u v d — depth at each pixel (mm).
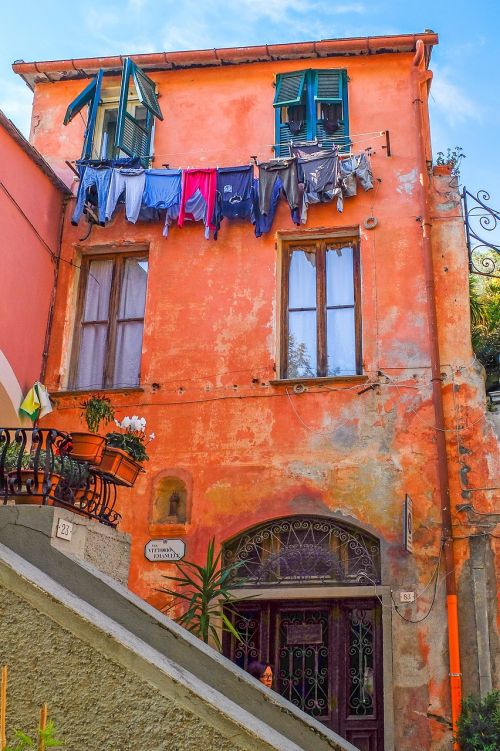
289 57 12641
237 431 10914
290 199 11422
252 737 2830
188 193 11719
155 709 2896
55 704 2941
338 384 10867
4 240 11031
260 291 11547
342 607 10086
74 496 5871
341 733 9586
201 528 10531
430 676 9422
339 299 11555
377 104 12219
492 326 11625
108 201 11797
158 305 11766
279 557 10297
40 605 3084
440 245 11352
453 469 10242
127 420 10844
